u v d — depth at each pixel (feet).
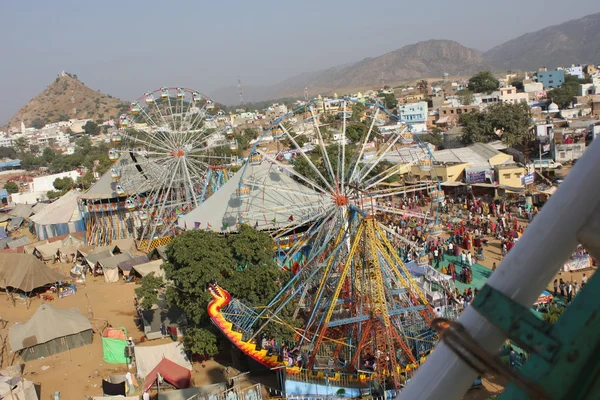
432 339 89.10
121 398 86.22
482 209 181.27
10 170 608.60
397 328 89.30
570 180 12.07
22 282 160.97
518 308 11.74
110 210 215.10
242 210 140.36
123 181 214.69
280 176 151.23
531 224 12.51
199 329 103.24
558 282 115.03
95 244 214.69
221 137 209.77
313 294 109.40
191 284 102.99
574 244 12.06
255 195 142.92
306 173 221.87
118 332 118.52
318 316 97.19
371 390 81.46
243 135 512.22
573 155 229.45
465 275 123.85
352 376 83.46
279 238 120.47
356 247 85.87
